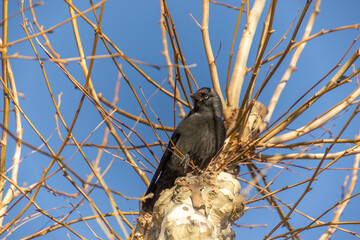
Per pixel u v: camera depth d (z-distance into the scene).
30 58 4.73
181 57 9.58
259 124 11.48
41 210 7.71
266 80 8.95
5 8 7.40
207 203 7.41
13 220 7.59
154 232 7.82
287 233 8.27
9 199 8.52
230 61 10.88
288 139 11.36
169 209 7.32
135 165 9.83
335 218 10.14
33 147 4.42
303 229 8.16
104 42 8.21
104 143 9.81
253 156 10.48
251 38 12.52
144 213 9.58
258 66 8.80
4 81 7.82
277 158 11.04
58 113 7.69
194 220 7.07
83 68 9.27
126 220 8.84
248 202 8.68
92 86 9.58
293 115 10.29
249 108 9.24
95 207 7.69
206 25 11.74
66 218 8.36
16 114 9.01
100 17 7.20
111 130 9.71
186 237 6.96
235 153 10.53
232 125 11.67
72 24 9.35
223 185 7.70
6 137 8.13
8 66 8.95
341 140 9.77
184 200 7.38
